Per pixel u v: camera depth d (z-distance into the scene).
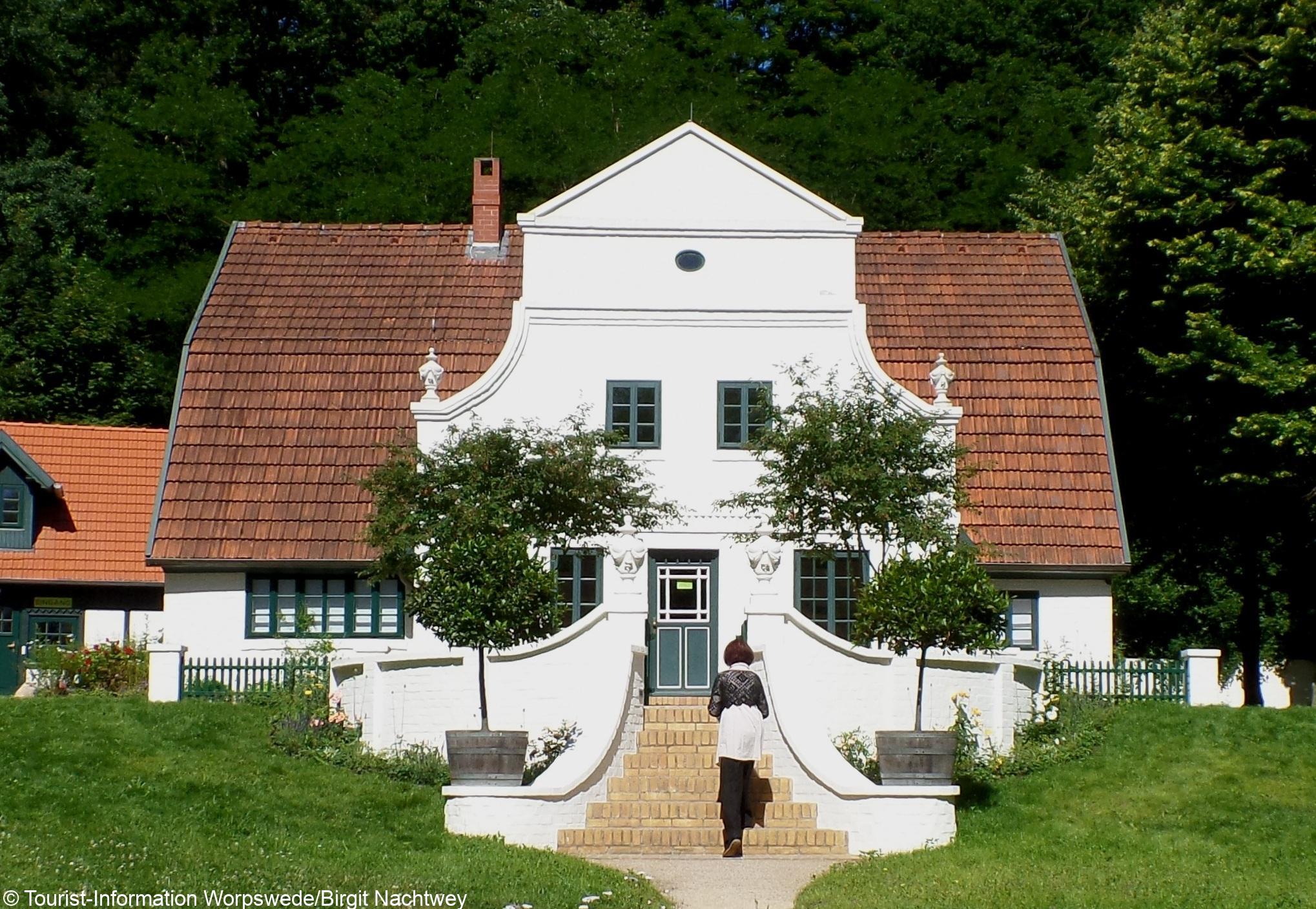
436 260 36.22
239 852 18.56
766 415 27.38
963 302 35.06
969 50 54.16
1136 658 37.97
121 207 48.62
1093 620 31.69
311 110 53.94
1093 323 38.97
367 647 31.34
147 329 48.34
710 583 29.19
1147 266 36.06
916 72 54.53
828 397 26.34
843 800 20.52
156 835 19.06
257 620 31.44
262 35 53.38
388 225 37.41
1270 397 31.86
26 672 32.53
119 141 48.66
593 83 51.59
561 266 29.84
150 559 30.92
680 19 53.28
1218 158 33.34
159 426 47.44
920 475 25.28
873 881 17.80
